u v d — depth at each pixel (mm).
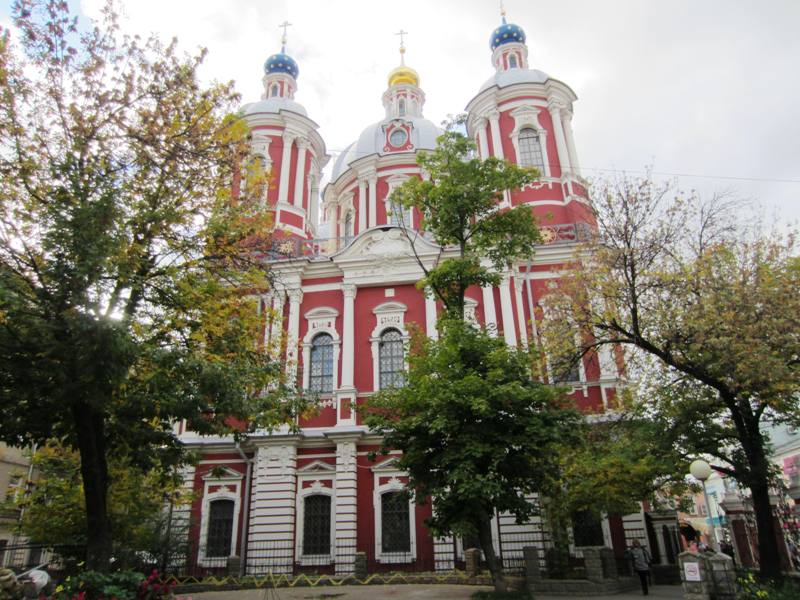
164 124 13086
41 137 11602
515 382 13844
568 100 29328
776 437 29672
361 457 22359
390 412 16312
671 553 21125
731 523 26703
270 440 22359
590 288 16734
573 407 15547
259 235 14992
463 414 14328
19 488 17859
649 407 16703
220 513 22344
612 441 16906
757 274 14773
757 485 14898
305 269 25859
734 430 15992
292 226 28203
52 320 9898
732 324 13805
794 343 13469
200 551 21469
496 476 14117
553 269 24438
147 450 12836
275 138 29984
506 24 35469
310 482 22094
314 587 18250
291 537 21172
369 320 24828
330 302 25422
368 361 24109
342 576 19562
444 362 15133
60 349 9680
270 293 25125
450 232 17719
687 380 16203
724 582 12023
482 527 14367
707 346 14094
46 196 11445
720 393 15000
